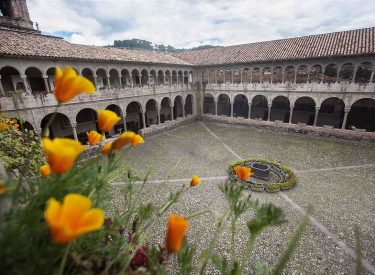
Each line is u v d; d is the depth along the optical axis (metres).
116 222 2.20
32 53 19.55
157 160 23.17
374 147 25.23
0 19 25.33
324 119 34.53
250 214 13.59
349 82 26.80
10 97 19.39
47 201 1.60
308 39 31.92
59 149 1.22
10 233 1.24
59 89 1.42
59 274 1.34
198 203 15.17
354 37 27.66
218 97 43.28
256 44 37.62
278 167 20.31
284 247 11.22
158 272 1.97
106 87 28.89
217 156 24.33
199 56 41.59
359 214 13.62
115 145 2.05
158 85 33.56
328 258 10.55
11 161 4.64
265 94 33.78
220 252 10.89
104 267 1.84
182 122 38.88
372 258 10.48
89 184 1.99
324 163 21.47
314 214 13.77
